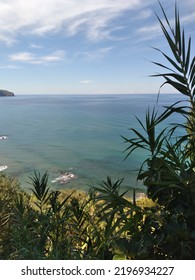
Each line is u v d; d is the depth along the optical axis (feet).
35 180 13.50
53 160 134.51
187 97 8.43
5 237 14.84
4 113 477.77
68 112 476.95
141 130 234.99
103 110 498.69
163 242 7.72
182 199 8.36
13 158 139.95
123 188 69.62
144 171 9.16
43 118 379.76
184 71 7.57
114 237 7.95
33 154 151.43
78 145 179.73
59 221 12.15
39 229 12.24
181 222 8.05
